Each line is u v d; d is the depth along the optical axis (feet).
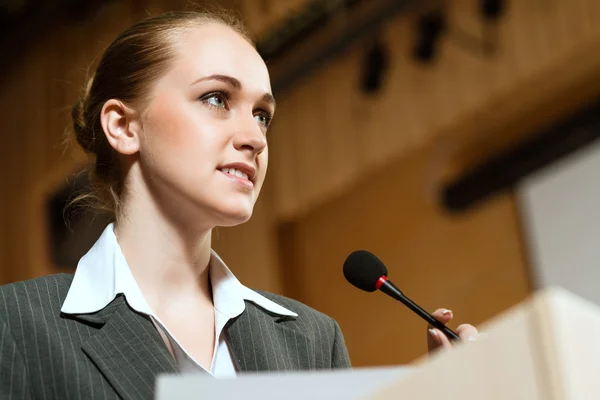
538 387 3.25
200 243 5.84
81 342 5.23
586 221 30.12
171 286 5.79
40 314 5.31
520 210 31.83
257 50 6.35
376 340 33.60
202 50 5.93
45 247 24.98
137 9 22.84
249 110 5.89
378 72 29.66
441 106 28.48
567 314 3.26
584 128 30.04
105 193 6.11
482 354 3.43
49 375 5.02
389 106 29.58
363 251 6.23
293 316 6.31
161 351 5.27
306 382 4.05
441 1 29.01
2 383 4.96
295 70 31.19
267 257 31.12
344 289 34.68
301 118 31.60
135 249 5.81
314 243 35.81
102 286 5.57
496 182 31.86
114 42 6.26
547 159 30.86
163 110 5.78
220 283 5.97
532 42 27.12
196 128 5.68
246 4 22.54
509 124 32.48
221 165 5.66
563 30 26.63
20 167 25.25
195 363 5.42
